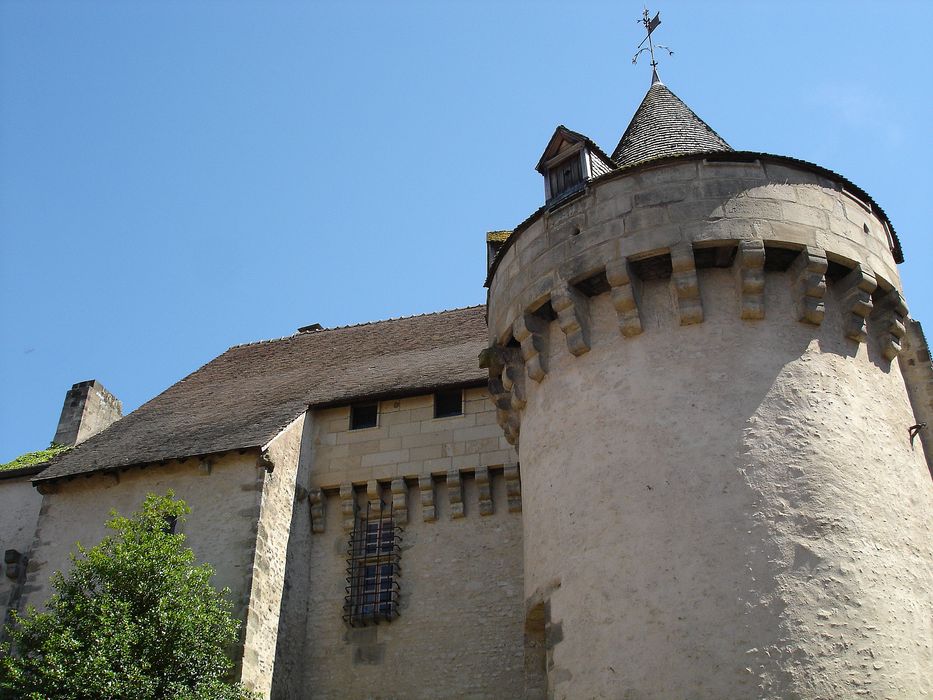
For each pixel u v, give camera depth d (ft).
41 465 62.49
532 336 40.52
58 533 54.70
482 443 55.72
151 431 61.21
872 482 34.58
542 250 41.27
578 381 38.65
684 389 35.81
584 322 39.14
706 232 37.35
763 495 33.22
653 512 34.04
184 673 40.65
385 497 56.59
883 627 31.40
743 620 31.09
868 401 36.78
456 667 50.26
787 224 37.68
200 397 67.72
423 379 59.52
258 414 59.21
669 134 48.70
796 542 32.35
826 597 31.45
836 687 29.96
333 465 57.67
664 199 38.63
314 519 56.34
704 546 32.71
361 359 67.97
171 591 42.14
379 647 51.85
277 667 49.70
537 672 40.52
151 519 45.16
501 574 52.11
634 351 37.50
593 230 39.55
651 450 35.17
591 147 45.52
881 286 39.19
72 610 40.96
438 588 52.70
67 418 77.00
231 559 49.90
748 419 34.71
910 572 33.37
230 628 43.62
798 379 35.68
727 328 36.73
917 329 44.68
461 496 54.75
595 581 34.19
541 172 46.98
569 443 37.73
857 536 32.96
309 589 54.44
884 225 42.60
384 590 53.62
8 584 58.29
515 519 53.62
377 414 59.16
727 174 38.93
